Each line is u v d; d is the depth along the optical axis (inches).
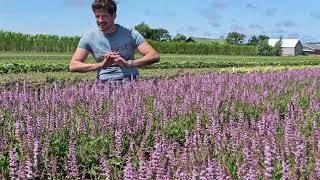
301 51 2662.4
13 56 766.5
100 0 139.5
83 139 110.2
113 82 146.6
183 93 171.8
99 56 146.2
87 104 143.1
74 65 145.1
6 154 101.3
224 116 145.4
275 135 106.2
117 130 110.2
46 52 1115.3
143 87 167.2
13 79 267.3
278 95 201.8
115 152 100.9
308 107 169.6
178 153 90.1
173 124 128.9
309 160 88.7
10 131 116.6
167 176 76.8
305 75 334.3
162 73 358.9
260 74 320.8
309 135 115.5
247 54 1961.1
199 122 116.0
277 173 80.9
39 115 121.7
